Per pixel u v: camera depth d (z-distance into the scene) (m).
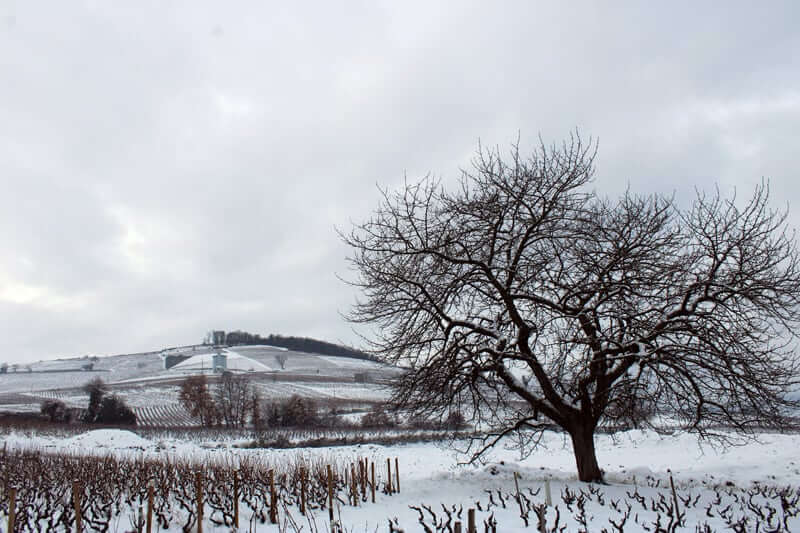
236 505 9.69
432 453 24.67
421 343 13.05
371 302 13.59
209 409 57.31
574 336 11.52
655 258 12.84
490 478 14.61
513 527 9.29
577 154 13.50
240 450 27.47
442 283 13.68
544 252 13.55
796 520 9.83
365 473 12.99
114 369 127.94
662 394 12.06
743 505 10.94
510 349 12.68
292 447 28.64
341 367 119.25
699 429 13.35
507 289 12.80
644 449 24.02
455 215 13.34
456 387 13.26
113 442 32.00
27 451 22.77
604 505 10.95
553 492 12.17
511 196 13.16
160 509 10.09
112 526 9.73
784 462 18.12
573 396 13.46
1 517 10.22
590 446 13.38
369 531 9.41
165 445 31.36
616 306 12.61
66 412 57.12
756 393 11.51
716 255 12.36
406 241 13.24
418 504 11.66
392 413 14.37
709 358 12.10
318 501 11.66
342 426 42.38
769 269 12.42
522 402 14.99
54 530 9.02
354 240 13.65
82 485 11.85
